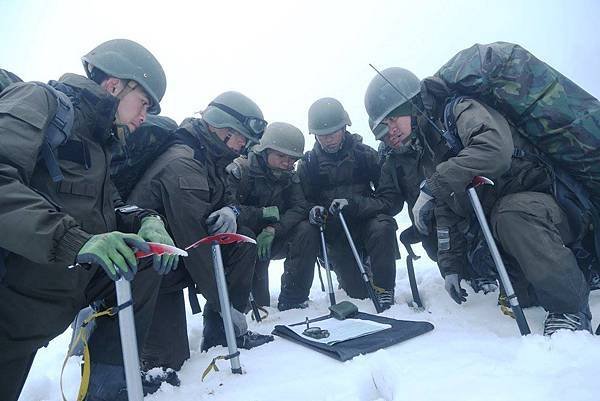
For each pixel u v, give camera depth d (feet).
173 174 7.01
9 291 4.17
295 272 10.98
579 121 6.06
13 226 3.54
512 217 6.18
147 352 6.63
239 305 7.95
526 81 6.32
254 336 8.05
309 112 11.75
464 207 7.07
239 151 8.43
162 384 5.91
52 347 8.85
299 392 5.25
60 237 3.62
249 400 5.17
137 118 5.70
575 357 4.84
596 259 6.90
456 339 6.44
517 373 4.75
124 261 3.60
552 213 6.17
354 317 8.66
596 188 6.23
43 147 4.24
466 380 4.72
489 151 6.04
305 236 10.95
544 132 6.24
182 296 7.33
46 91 4.28
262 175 11.43
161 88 5.87
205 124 8.07
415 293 9.37
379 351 6.04
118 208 5.69
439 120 7.07
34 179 4.33
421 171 8.79
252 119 8.14
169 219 6.91
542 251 5.92
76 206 4.57
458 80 6.73
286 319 9.85
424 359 5.67
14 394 4.47
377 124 8.33
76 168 4.66
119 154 6.82
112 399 4.97
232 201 8.56
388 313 9.04
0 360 4.26
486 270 7.84
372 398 5.39
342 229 11.61
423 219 8.21
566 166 6.30
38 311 4.33
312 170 11.91
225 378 6.12
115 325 5.30
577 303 5.85
